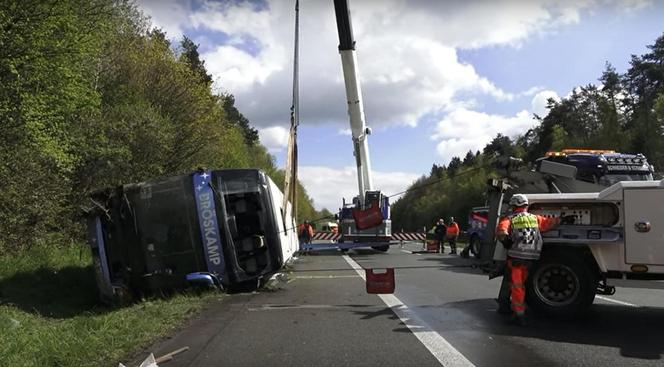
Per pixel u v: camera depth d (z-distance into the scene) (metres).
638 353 6.55
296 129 17.52
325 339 7.30
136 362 6.30
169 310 9.37
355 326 8.10
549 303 8.49
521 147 72.75
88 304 12.11
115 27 20.88
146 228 11.48
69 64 15.04
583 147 52.97
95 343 7.01
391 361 6.24
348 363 6.19
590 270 8.31
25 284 12.35
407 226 117.94
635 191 8.04
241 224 11.91
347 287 12.55
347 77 21.52
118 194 11.62
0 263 13.10
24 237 15.49
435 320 8.49
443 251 27.25
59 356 6.45
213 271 11.47
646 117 47.69
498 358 6.33
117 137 20.58
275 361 6.29
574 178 10.81
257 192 11.73
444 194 90.62
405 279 13.94
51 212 16.41
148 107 23.70
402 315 8.92
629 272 8.09
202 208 11.47
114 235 11.62
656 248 7.87
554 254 8.45
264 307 9.83
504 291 8.88
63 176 17.09
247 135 89.38
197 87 28.86
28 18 13.22
